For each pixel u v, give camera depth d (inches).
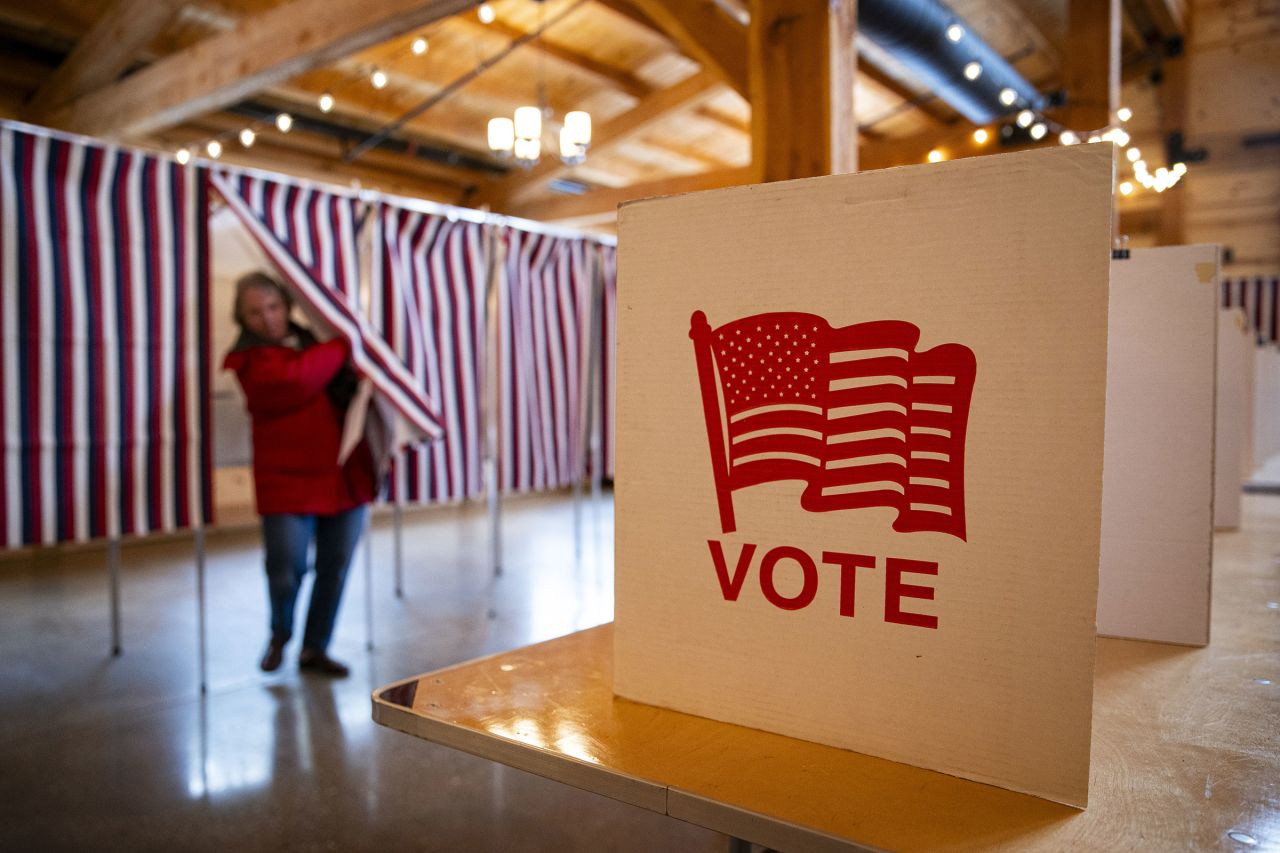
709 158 328.2
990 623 21.0
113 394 120.5
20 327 113.0
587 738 24.1
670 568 26.1
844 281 22.8
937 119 314.5
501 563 222.1
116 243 120.6
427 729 25.9
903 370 22.0
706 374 25.1
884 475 22.4
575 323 202.8
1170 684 30.2
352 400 128.7
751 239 24.2
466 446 175.6
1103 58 183.9
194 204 127.7
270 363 121.0
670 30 152.0
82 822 90.3
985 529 21.0
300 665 138.7
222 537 254.5
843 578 23.1
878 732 22.6
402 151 279.6
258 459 127.6
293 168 273.4
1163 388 35.5
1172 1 293.7
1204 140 323.0
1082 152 19.7
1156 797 20.7
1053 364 20.1
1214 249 34.4
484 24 223.9
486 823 92.8
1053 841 18.4
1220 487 71.2
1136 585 36.5
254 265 205.0
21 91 231.9
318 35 158.9
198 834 88.3
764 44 121.3
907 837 18.5
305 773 103.1
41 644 152.3
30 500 113.7
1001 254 20.6
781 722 24.2
